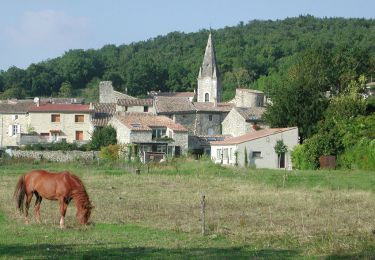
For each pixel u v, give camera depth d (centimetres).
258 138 7494
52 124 9869
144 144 8669
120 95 12431
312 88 8525
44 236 2203
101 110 10381
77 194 2484
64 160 8056
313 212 3000
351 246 2089
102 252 1916
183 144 9019
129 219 2717
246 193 3897
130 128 8644
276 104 8544
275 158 7531
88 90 18925
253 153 7475
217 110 10431
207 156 8425
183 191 4031
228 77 17738
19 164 7125
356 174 5491
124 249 1981
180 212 2972
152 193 3891
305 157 6694
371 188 4331
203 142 9412
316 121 8250
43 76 19125
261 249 2044
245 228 2489
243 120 9656
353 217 2834
